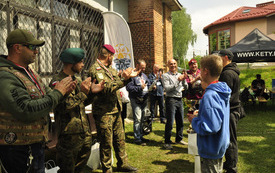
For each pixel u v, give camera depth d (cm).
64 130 219
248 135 529
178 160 383
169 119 438
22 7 410
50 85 219
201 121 179
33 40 166
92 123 408
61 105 214
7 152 150
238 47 837
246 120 702
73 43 545
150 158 393
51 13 472
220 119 174
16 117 145
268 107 934
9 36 161
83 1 583
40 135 167
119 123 324
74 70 229
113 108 304
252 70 1777
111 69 321
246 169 340
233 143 294
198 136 194
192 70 439
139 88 463
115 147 330
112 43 504
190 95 422
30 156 159
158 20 845
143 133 488
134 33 818
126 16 816
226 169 303
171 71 434
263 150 423
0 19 390
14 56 162
